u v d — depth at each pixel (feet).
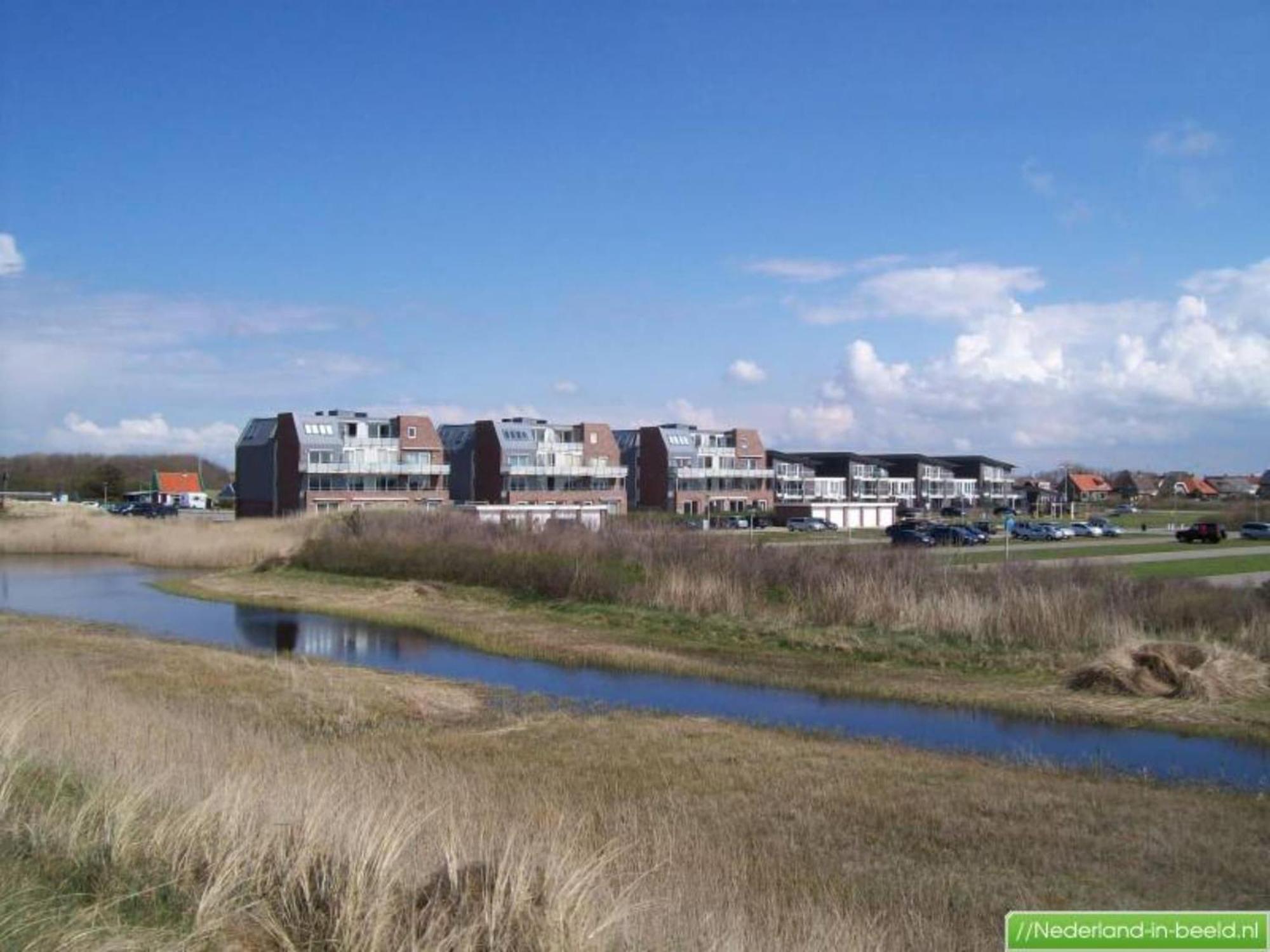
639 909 22.88
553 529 140.15
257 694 61.93
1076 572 94.94
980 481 458.09
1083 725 60.90
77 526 207.72
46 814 24.70
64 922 18.97
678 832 35.60
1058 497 439.63
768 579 104.27
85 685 52.34
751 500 368.07
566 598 113.60
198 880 22.77
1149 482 518.78
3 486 403.13
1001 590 88.94
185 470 465.88
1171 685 68.13
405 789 33.91
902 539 218.38
